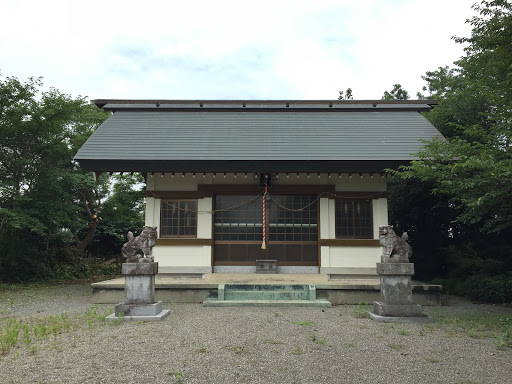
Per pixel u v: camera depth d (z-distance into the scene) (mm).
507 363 4828
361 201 11773
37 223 12672
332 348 5453
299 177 11883
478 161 7238
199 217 11719
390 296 7594
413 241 15852
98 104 13367
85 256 17594
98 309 8773
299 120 12695
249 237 11977
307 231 11945
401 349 5445
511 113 8195
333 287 9562
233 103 13445
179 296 9688
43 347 5469
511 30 7879
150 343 5664
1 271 13719
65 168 14969
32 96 13250
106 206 18000
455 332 6508
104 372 4434
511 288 9953
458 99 14086
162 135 11633
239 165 10672
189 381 4172
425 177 8500
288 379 4250
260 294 9555
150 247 7781
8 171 13688
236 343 5684
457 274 12977
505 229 11961
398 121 12516
